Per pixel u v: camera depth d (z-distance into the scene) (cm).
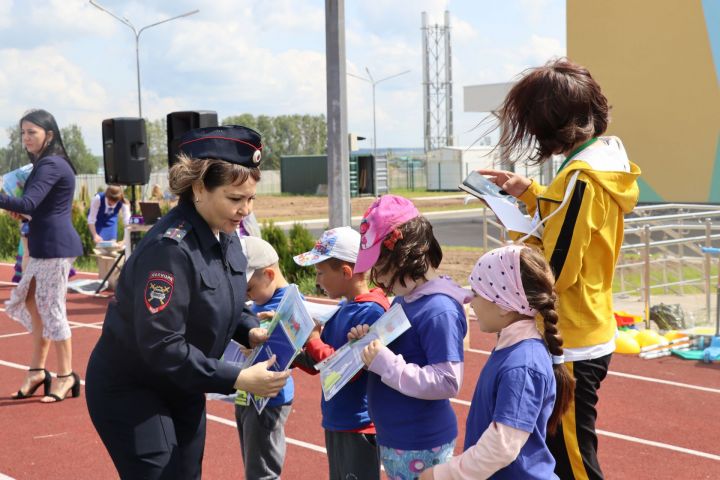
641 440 616
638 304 1155
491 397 294
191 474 346
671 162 1560
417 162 7550
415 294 345
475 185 391
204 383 315
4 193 688
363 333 351
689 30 1509
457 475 287
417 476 342
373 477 381
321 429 650
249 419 418
